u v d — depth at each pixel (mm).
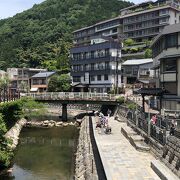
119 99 61562
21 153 35594
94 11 175000
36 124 57406
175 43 41750
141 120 32156
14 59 141750
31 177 26641
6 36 169500
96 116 59469
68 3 191125
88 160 25578
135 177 18531
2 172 28125
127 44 108188
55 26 162375
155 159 22969
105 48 81875
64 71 107438
